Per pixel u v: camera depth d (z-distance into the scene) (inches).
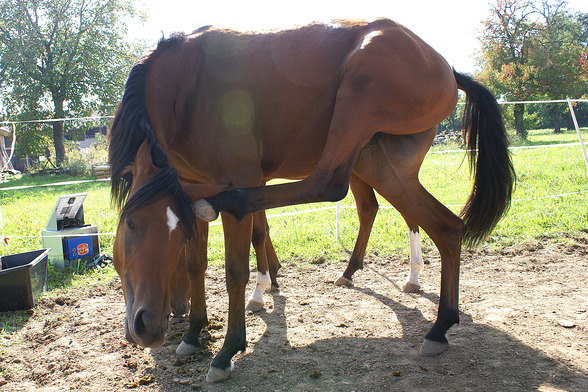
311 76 104.2
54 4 1069.8
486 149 116.8
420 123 104.7
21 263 166.9
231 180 101.6
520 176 391.5
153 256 74.5
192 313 115.6
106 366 109.0
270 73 103.8
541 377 94.1
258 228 142.5
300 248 208.8
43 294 161.3
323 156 97.7
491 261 180.7
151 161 81.7
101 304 153.9
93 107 1115.9
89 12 1120.8
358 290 157.8
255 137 104.8
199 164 105.5
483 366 100.2
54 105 1086.4
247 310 142.9
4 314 144.9
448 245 111.3
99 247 205.6
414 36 107.7
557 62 1242.0
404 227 230.1
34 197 477.7
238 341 102.8
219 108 101.2
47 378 103.7
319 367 104.1
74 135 1107.9
